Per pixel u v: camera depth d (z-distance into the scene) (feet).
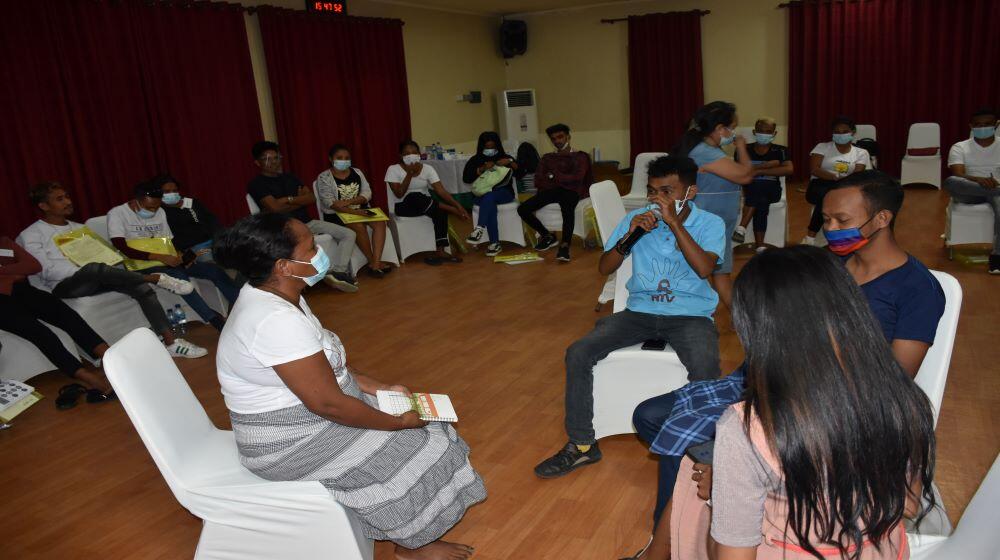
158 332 12.90
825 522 3.06
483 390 10.54
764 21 28.78
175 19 18.88
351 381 6.31
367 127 25.66
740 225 17.85
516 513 7.34
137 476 8.82
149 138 18.49
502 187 19.52
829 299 2.97
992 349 10.75
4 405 10.46
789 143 29.22
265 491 5.72
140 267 13.16
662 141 31.42
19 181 15.84
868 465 2.95
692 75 30.14
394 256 18.86
